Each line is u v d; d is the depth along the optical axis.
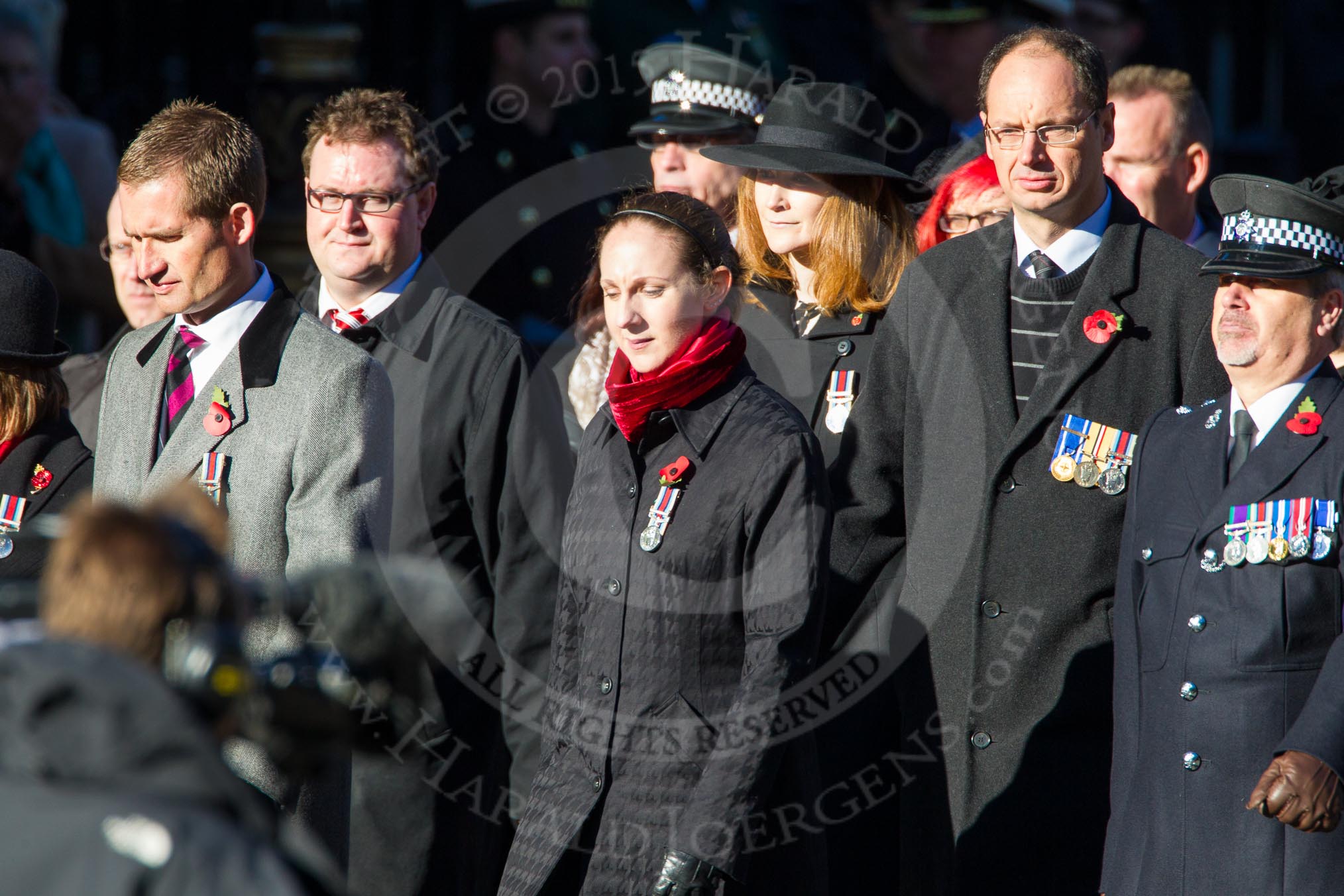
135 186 13.66
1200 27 37.12
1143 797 12.30
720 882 11.82
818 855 12.79
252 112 23.70
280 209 23.44
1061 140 13.79
